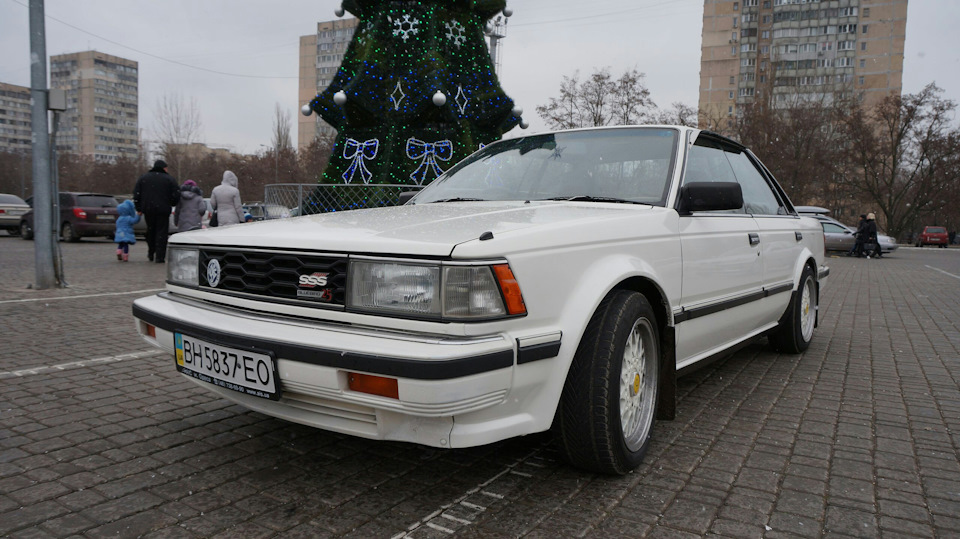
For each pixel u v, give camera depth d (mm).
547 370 2238
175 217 12203
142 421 3221
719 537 2145
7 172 53125
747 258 3797
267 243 2402
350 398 2059
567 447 2527
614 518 2262
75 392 3691
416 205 3381
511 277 2098
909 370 4617
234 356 2309
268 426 3174
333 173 10227
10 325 5590
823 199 53312
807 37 75625
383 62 9891
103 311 6367
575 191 3320
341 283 2195
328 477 2576
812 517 2305
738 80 79625
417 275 2047
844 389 4078
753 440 3100
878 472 2727
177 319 2564
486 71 10398
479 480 2566
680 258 3016
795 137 43812
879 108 47469
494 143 4121
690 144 3506
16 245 16516
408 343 1976
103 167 60156
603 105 38750
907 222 50312
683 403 3711
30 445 2875
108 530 2127
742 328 3943
